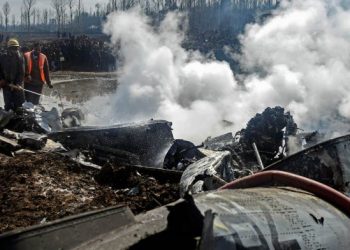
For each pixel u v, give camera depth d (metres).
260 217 1.90
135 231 1.81
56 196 5.06
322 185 2.28
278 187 2.39
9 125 7.92
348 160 2.89
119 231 1.82
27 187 5.23
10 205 4.73
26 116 8.04
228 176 4.80
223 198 2.01
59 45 31.52
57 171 5.83
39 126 7.93
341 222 2.10
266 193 2.19
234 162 6.98
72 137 6.88
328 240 1.98
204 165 4.51
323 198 2.25
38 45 10.85
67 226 1.72
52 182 5.47
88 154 6.72
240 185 2.53
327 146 2.92
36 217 4.48
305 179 2.34
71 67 31.41
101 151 6.74
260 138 7.65
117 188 5.60
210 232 1.64
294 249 1.86
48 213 4.60
